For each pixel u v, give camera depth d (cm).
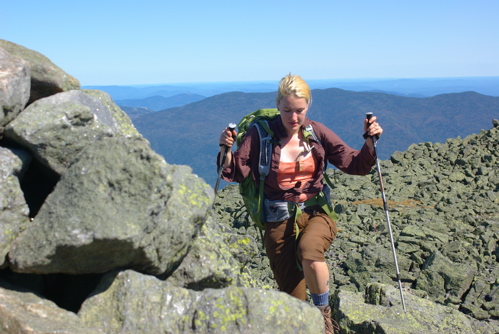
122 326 350
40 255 336
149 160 366
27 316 323
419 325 566
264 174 483
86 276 409
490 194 1374
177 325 360
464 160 1697
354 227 1152
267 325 364
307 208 496
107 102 543
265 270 919
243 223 1234
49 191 450
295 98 451
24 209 368
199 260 443
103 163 365
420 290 793
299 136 489
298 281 502
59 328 316
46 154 391
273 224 495
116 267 376
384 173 1659
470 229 1106
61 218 344
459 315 589
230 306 370
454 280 795
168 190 370
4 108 388
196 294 378
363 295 663
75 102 421
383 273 859
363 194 1447
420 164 1748
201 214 428
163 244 386
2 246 342
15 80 402
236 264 489
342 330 581
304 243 465
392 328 540
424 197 1407
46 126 388
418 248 955
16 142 400
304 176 493
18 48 504
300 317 375
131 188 358
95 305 362
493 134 1934
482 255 927
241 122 519
